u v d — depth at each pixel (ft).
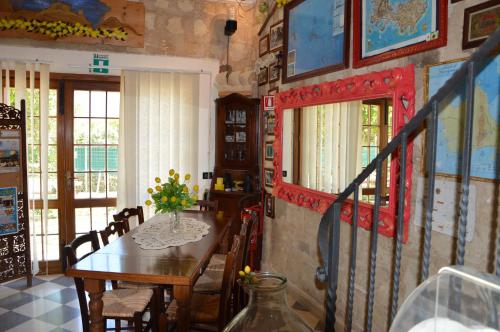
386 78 7.47
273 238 13.01
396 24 7.37
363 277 8.41
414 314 2.99
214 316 7.67
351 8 8.91
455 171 6.15
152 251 8.40
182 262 7.70
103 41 14.20
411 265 7.06
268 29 13.39
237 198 14.26
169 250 8.48
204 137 15.24
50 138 14.14
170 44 14.92
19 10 13.35
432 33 6.49
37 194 13.82
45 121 13.41
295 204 11.34
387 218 7.55
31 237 13.56
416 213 6.93
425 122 6.66
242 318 3.65
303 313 10.46
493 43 3.28
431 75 6.50
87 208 14.70
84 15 13.92
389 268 7.61
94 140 14.60
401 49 7.19
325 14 9.80
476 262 5.77
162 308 9.06
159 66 14.78
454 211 6.16
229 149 14.82
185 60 14.99
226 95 14.70
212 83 15.30
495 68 5.47
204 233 9.87
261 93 14.17
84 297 7.90
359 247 8.54
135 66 14.53
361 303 8.45
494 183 5.53
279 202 12.51
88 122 14.48
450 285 2.87
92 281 7.22
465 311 2.74
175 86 14.79
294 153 11.27
